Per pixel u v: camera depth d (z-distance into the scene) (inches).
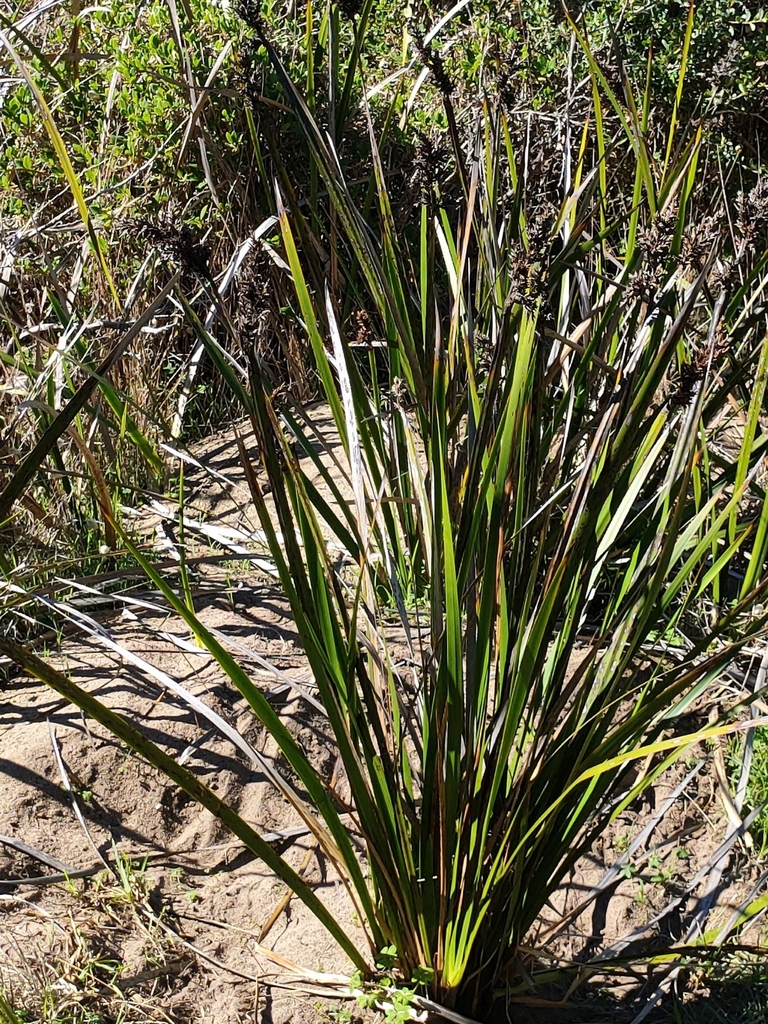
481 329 92.7
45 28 194.1
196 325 72.3
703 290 110.8
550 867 82.2
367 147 168.7
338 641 73.9
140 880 96.2
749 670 114.5
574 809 81.4
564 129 114.8
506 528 80.0
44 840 97.9
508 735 73.4
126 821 101.2
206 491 143.9
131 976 88.3
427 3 145.9
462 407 88.7
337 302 106.5
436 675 79.4
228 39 165.9
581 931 95.9
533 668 74.3
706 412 93.4
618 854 101.7
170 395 156.2
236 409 163.6
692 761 107.9
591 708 79.3
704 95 170.2
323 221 157.6
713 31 175.6
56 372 135.6
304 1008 87.0
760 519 95.0
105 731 105.3
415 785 96.7
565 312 98.9
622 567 115.0
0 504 82.8
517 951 86.2
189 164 160.9
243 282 68.7
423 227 96.4
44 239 160.9
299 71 168.4
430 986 83.7
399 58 182.1
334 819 76.5
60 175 165.3
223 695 110.0
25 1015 82.8
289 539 70.1
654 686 84.6
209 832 101.7
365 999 84.6
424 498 83.5
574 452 90.5
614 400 73.7
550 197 96.7
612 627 92.6
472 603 77.1
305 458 143.6
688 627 119.9
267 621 120.7
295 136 166.9
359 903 95.6
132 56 170.6
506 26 174.4
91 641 117.3
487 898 77.4
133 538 129.6
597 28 173.0
